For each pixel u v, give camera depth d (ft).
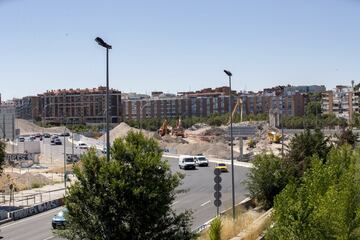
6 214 125.49
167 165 53.62
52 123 654.53
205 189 169.58
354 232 61.26
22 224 117.19
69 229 51.98
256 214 110.22
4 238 99.14
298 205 56.90
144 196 50.57
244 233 75.31
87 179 51.70
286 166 124.16
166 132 408.87
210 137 419.33
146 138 56.03
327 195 61.52
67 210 52.75
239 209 109.19
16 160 296.92
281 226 57.31
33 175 211.20
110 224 51.01
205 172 226.79
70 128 577.02
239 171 227.20
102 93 636.48
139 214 50.80
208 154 328.70
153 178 52.26
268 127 427.33
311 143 131.64
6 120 232.73
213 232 65.16
